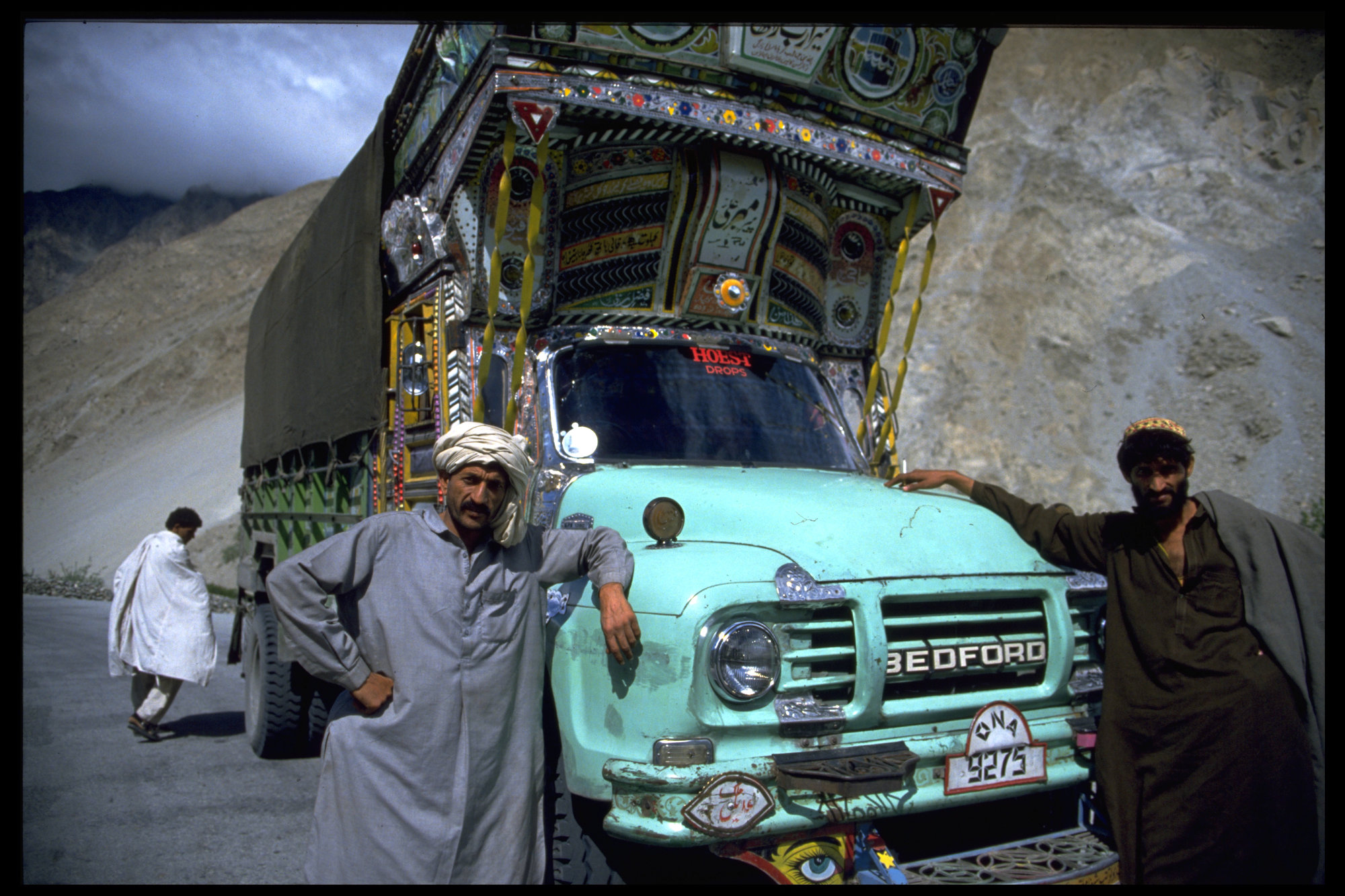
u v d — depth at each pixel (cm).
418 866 231
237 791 510
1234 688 263
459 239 366
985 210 3209
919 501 314
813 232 464
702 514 296
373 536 250
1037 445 2486
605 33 357
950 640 269
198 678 636
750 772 234
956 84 462
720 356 422
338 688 567
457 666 241
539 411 368
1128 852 267
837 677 253
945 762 257
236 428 3725
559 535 268
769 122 400
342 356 490
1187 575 277
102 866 387
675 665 236
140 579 633
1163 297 2767
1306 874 262
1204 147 3284
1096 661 302
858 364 511
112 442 4228
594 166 393
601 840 267
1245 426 2325
